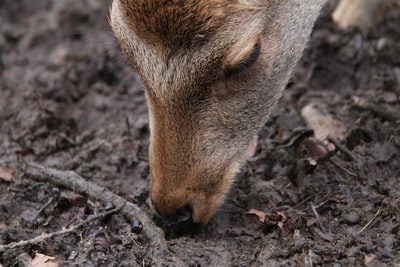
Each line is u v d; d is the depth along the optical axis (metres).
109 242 10.34
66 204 11.34
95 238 10.41
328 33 14.99
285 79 11.17
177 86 10.14
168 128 10.37
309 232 10.38
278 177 11.66
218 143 10.63
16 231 10.84
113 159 12.68
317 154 11.80
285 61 10.97
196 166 10.51
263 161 12.05
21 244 10.29
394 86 13.98
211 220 10.94
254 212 10.80
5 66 16.64
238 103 10.59
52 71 15.84
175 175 10.44
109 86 15.40
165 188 10.46
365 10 15.21
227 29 9.90
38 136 13.60
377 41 14.92
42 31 17.92
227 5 9.80
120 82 15.37
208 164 10.59
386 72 14.28
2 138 13.66
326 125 12.81
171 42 9.96
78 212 11.15
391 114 12.66
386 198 10.75
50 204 11.42
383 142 12.04
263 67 10.61
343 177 11.38
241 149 10.93
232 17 9.90
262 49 10.48
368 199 10.85
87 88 15.23
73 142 13.57
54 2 19.11
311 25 11.35
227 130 10.66
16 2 19.19
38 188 11.78
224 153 10.71
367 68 14.55
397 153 11.66
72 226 10.74
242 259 10.13
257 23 10.23
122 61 15.45
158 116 10.43
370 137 12.38
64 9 18.30
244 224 10.97
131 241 10.30
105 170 12.54
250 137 11.01
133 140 13.20
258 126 11.05
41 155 13.22
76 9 18.27
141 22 9.99
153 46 10.12
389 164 11.54
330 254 9.79
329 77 14.70
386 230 10.15
